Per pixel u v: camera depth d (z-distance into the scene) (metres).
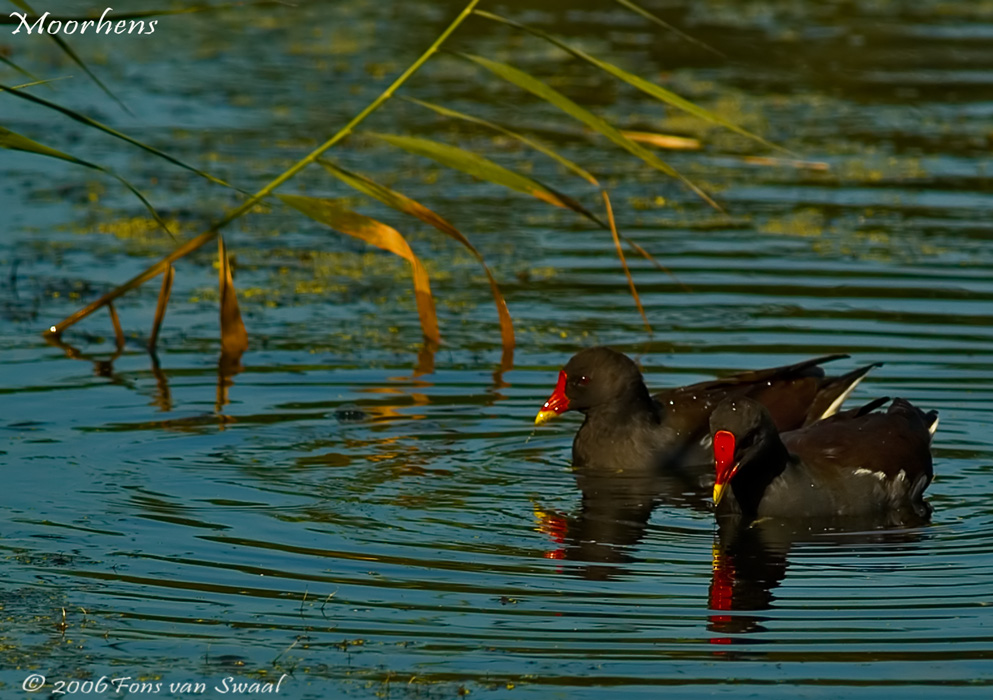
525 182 12.23
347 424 12.72
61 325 14.76
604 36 29.02
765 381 13.08
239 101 24.92
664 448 12.34
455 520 10.62
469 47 29.00
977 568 9.72
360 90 25.73
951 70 27.44
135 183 20.97
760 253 17.77
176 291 16.88
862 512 11.09
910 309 15.73
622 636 8.46
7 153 22.45
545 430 12.98
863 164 21.91
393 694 7.69
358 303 16.44
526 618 8.70
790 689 7.77
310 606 8.83
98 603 8.84
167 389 13.53
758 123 23.55
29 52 27.89
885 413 11.90
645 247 18.03
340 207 13.39
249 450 11.98
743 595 9.13
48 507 10.55
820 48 28.81
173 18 31.67
